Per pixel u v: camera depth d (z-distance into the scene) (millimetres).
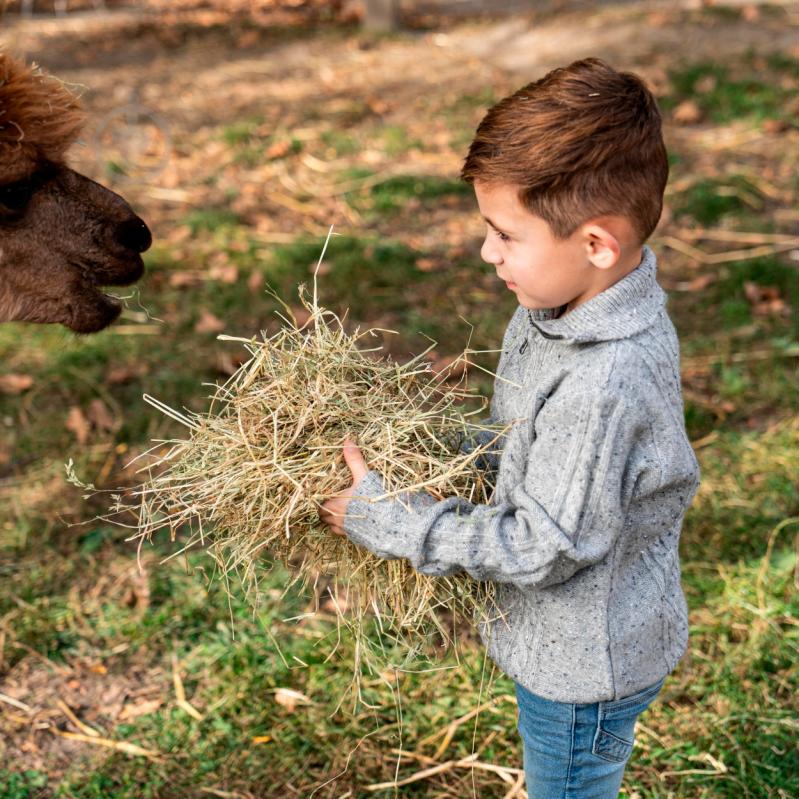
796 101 7730
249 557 2221
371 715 3123
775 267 5469
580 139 1729
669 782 2873
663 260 5773
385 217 6469
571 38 9617
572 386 1788
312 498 2016
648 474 1809
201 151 7527
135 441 4473
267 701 3209
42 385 4879
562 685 1940
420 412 2148
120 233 3184
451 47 9734
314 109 8273
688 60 8688
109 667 3389
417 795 2896
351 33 10281
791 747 2947
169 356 5062
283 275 5707
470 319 5281
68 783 2965
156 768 3016
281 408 2137
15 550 3885
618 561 1896
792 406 4453
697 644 3303
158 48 10016
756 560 3635
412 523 1897
